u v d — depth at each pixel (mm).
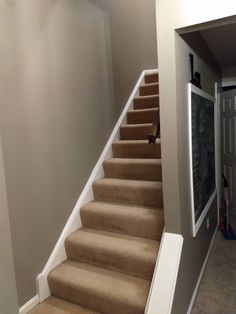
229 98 3824
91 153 2898
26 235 2031
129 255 2111
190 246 2191
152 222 2293
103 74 3143
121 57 3572
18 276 1967
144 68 4238
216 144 3600
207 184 2900
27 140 2031
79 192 2686
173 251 1876
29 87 2053
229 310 2123
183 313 1938
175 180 1886
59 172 2393
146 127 3275
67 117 2502
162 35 1792
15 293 1137
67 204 2504
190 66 2186
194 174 2260
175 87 1802
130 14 3793
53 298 2195
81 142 2721
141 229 2357
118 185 2713
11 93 1898
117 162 2973
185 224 2053
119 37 3523
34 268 2109
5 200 1103
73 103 2590
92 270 2244
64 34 2463
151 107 3695
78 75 2672
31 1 2080
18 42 1960
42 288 2154
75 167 2625
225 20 1614
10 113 1891
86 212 2615
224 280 2531
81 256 2373
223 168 4176
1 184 1088
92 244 2297
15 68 1933
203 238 2738
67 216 2502
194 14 1659
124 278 2100
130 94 3814
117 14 3463
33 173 2090
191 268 2215
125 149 3186
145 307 1743
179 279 1854
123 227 2447
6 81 1861
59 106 2389
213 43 2854
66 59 2488
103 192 2814
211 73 3256
